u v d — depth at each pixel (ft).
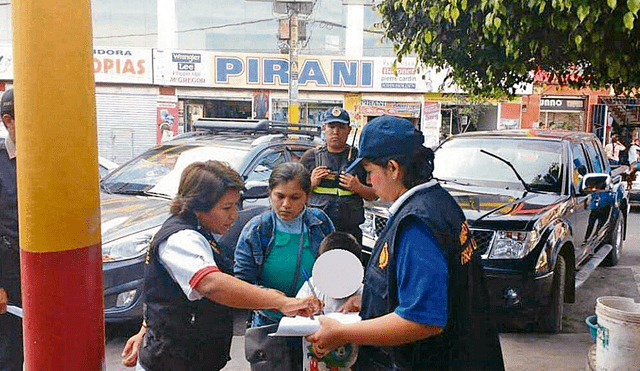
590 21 9.16
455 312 5.82
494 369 6.18
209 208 7.15
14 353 9.77
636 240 31.40
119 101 62.69
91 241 4.99
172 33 66.64
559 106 64.54
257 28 67.87
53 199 4.73
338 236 8.93
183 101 64.34
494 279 14.70
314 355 7.11
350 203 13.33
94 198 4.99
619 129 64.18
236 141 20.04
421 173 6.11
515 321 15.01
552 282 15.38
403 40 14.96
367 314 6.26
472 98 18.40
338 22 67.41
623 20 8.82
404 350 5.99
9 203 9.56
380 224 16.71
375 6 15.53
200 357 7.32
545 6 10.06
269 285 9.52
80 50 4.71
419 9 12.82
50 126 4.65
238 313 17.21
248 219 17.24
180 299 7.12
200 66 63.21
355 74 64.08
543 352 14.82
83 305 4.96
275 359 8.23
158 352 7.20
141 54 62.18
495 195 17.66
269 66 63.93
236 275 9.35
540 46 11.84
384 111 64.49
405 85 63.67
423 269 5.54
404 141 6.03
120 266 13.69
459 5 11.17
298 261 9.38
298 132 21.48
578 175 19.33
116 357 13.94
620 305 12.11
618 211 24.66
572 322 17.54
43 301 4.82
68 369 4.92
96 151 5.00
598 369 11.75
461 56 14.69
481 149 20.75
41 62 4.56
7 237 9.62
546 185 18.65
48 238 4.76
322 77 64.18
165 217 15.21
